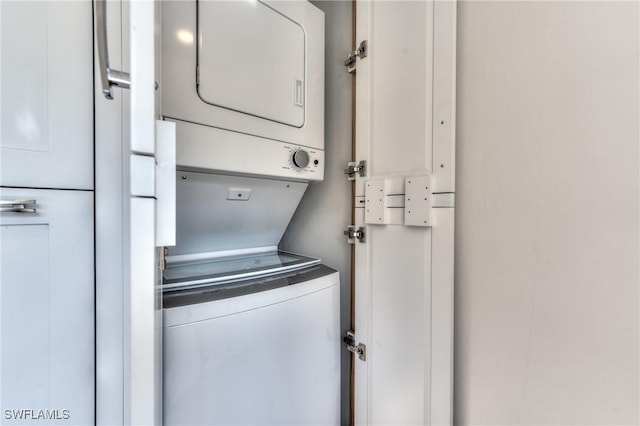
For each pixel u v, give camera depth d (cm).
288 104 126
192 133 96
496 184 90
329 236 155
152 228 44
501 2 88
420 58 108
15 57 65
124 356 76
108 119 75
